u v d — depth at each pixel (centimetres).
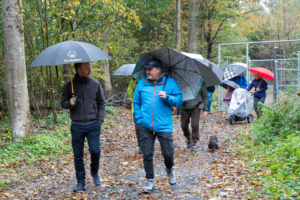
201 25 2784
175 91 445
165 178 529
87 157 711
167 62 460
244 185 451
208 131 1001
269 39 4169
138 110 450
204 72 511
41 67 1119
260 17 3000
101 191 464
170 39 2717
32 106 1208
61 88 1332
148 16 3114
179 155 703
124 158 708
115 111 1547
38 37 1090
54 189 477
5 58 787
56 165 636
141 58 469
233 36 3303
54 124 1088
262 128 780
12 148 730
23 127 792
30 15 1051
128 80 2280
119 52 2102
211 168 569
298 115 708
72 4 1039
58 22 1135
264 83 1080
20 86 791
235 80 1180
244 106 1082
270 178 454
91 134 446
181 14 2773
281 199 372
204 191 450
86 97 439
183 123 743
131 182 513
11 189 475
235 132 923
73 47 411
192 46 1662
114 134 1029
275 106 787
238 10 2788
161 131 435
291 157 508
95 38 1230
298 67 1048
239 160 601
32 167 616
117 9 1125
